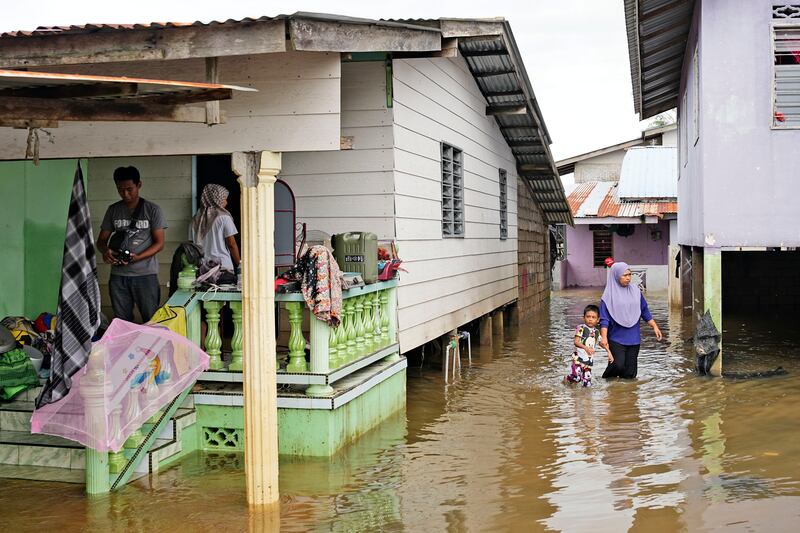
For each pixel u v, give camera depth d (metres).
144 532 5.71
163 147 6.53
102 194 9.73
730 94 11.01
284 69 6.44
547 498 6.33
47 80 4.68
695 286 14.41
